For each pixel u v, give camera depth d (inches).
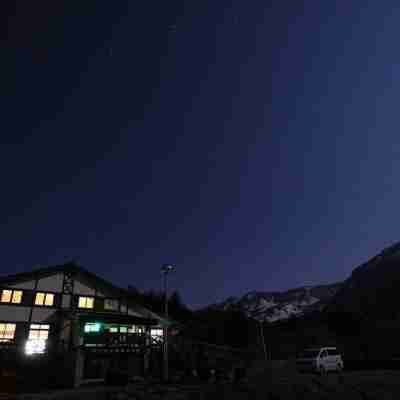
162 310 2314.2
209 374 1051.3
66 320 1144.2
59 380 966.4
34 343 1085.1
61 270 1212.5
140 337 1197.1
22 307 1101.7
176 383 987.9
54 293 1174.3
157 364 1213.7
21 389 864.9
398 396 729.0
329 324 2679.6
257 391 790.5
